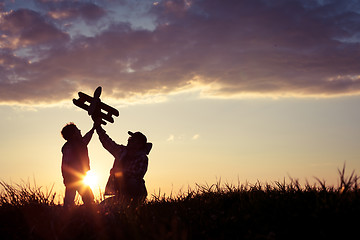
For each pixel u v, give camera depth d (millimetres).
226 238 4215
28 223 5039
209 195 5938
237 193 5816
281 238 4012
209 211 5141
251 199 5148
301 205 4590
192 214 5121
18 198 5676
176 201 6000
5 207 5559
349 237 3820
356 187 4641
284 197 5016
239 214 4766
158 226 4559
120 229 4570
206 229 4473
